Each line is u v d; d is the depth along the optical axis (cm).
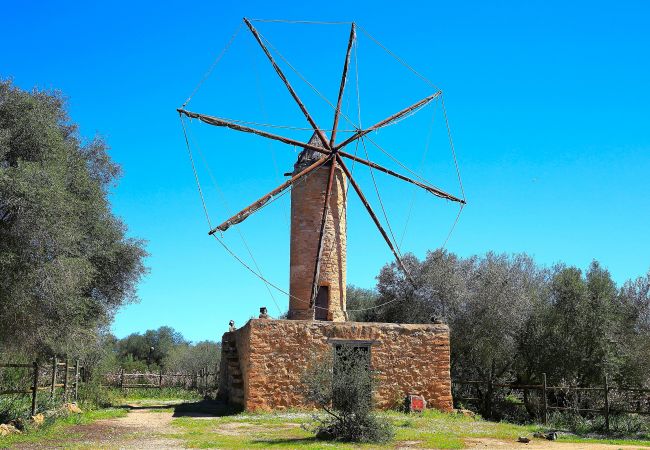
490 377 2769
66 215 1544
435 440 1416
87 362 2641
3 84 1506
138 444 1355
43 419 1628
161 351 5978
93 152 2109
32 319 1519
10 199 1327
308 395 1466
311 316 2270
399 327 2181
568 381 2505
